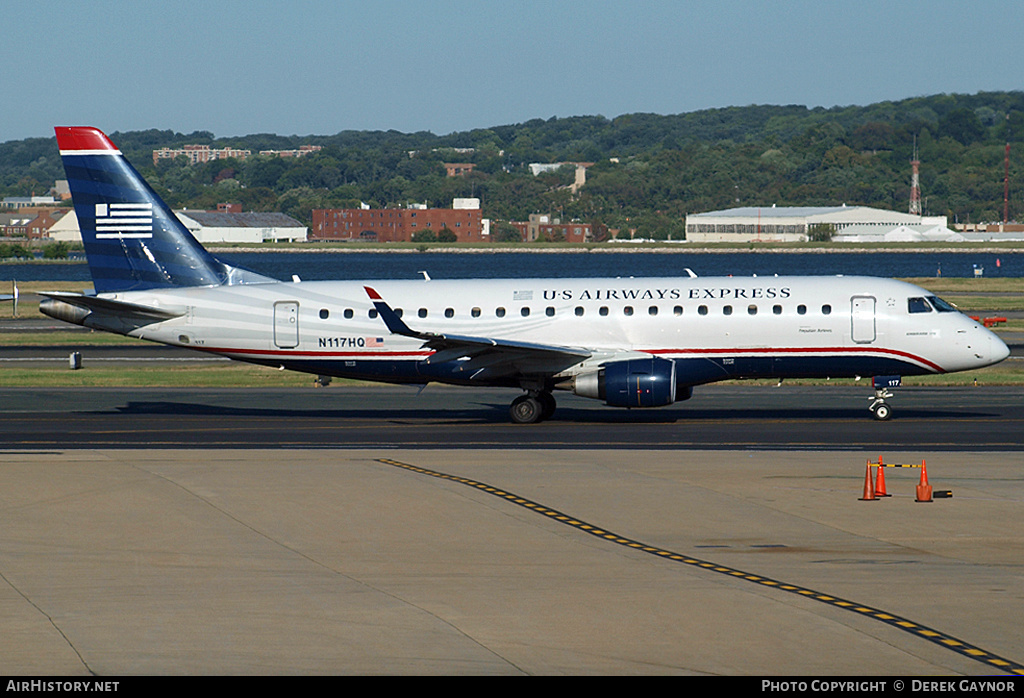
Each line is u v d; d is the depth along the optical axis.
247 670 59.75
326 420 170.88
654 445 142.62
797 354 163.12
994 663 60.38
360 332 171.25
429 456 132.50
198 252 177.50
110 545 88.69
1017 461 126.56
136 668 60.16
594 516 98.50
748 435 150.38
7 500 105.25
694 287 167.00
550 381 165.88
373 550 86.88
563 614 69.44
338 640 64.69
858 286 164.12
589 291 168.62
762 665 60.19
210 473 119.44
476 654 62.12
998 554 85.12
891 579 77.50
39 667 60.41
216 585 76.81
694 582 76.88
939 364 162.12
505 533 92.31
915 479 115.62
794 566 81.50
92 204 176.00
